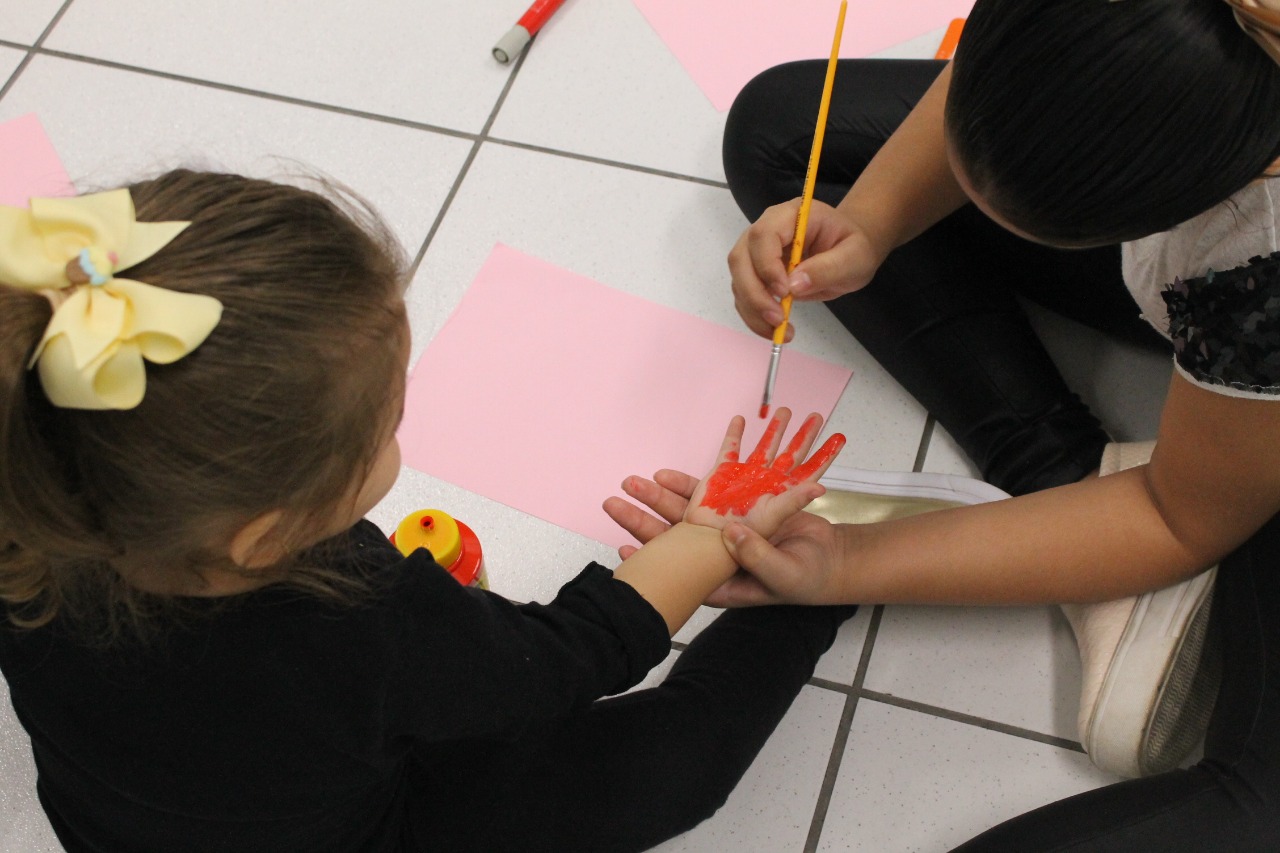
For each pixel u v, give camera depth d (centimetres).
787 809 80
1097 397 93
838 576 77
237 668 50
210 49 115
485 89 111
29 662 51
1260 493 64
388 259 48
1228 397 59
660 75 111
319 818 58
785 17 112
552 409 94
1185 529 70
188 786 53
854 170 92
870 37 110
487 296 100
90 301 37
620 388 95
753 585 78
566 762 70
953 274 89
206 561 46
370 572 54
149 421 40
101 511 43
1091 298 89
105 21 117
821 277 79
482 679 56
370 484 53
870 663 85
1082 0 44
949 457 92
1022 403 86
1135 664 74
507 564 89
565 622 63
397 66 113
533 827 69
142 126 110
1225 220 56
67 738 53
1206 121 44
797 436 80
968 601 77
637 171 106
